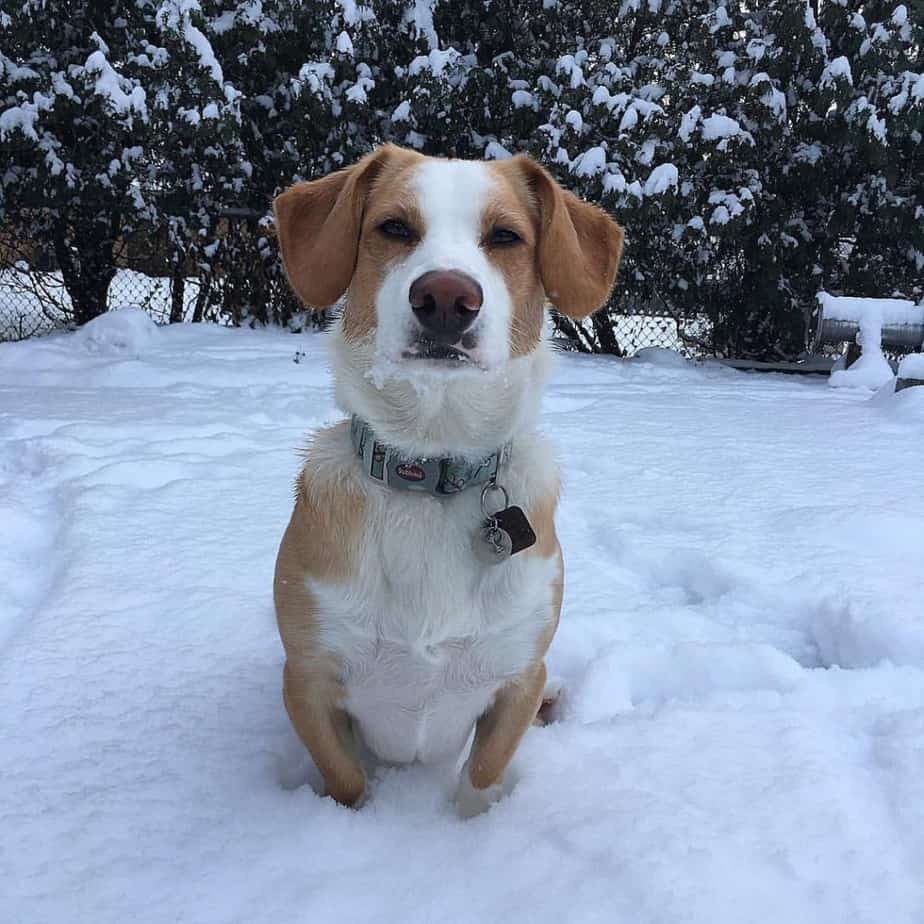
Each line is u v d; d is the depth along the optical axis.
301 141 3.04
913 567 1.06
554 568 0.64
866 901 0.52
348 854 0.56
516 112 3.02
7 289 3.18
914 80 2.97
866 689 0.79
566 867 0.55
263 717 0.71
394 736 0.66
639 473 1.48
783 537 1.17
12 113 2.69
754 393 2.50
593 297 0.67
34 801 0.59
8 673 0.75
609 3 3.17
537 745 0.69
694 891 0.52
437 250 0.56
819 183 3.21
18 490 1.25
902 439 1.82
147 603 0.89
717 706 0.75
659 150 2.98
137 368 2.18
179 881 0.52
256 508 1.19
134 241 3.23
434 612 0.59
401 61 3.13
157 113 2.77
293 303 3.28
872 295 3.39
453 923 0.50
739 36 3.28
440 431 0.59
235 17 2.86
